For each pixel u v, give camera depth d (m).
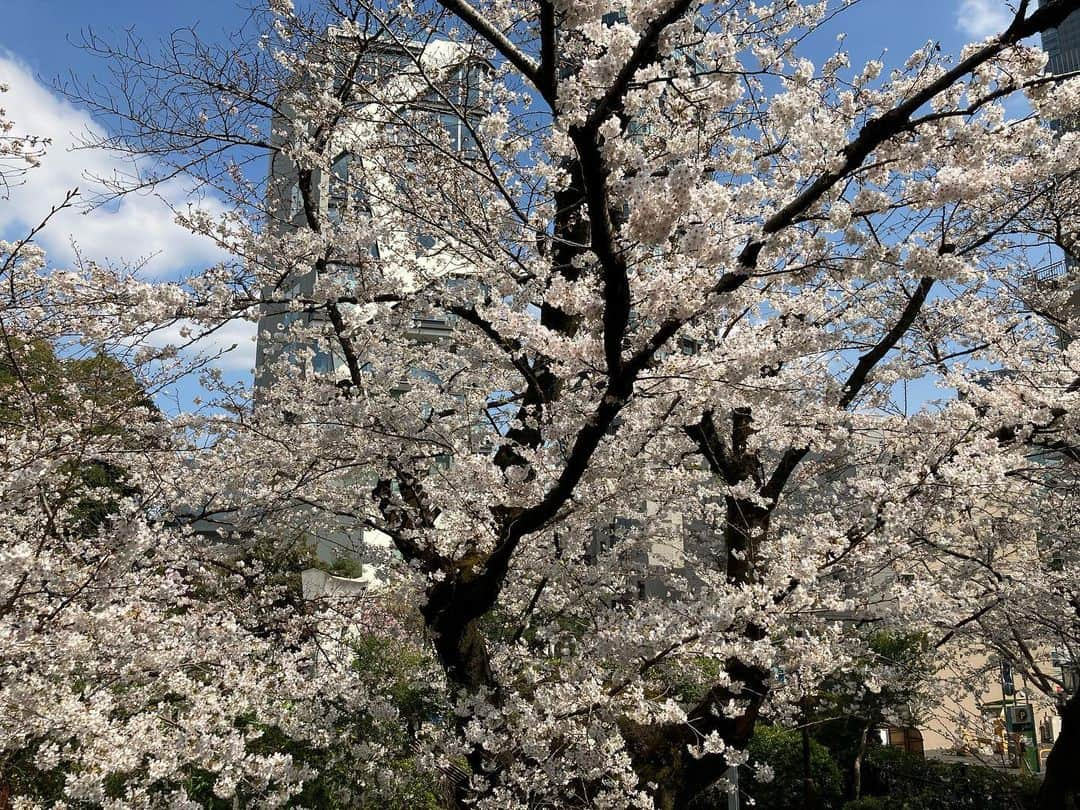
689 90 3.33
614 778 4.40
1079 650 6.60
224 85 5.25
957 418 5.02
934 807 9.52
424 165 5.22
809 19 4.72
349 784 6.06
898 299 6.25
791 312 5.09
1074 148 3.10
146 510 4.46
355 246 4.55
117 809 3.33
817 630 4.70
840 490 6.80
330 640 5.35
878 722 9.73
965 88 3.85
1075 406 4.95
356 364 5.16
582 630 6.11
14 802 3.70
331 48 5.32
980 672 7.78
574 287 3.15
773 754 10.50
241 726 5.74
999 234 6.50
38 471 3.61
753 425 5.40
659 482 5.09
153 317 3.87
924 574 6.47
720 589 3.98
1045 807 6.30
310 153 4.99
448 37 5.28
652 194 2.44
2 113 4.65
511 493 3.89
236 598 5.45
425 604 4.84
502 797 4.10
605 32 2.63
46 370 4.98
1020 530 6.40
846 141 3.18
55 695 3.65
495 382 5.57
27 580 3.30
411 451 4.65
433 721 6.39
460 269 5.34
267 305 4.77
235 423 4.68
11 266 4.37
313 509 5.68
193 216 4.86
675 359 3.44
